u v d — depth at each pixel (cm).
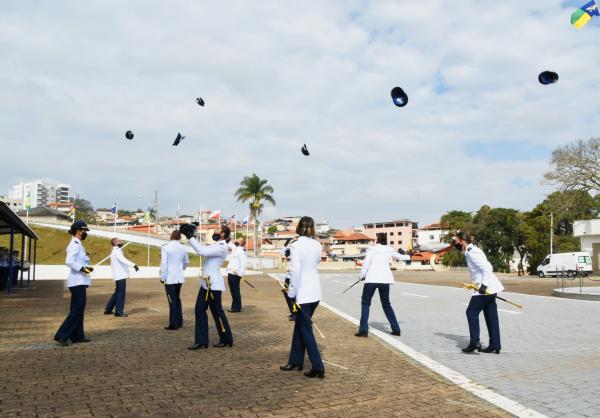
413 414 459
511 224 6519
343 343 845
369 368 653
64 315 1261
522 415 456
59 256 6612
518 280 3709
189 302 1695
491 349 762
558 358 721
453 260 7138
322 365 596
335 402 498
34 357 718
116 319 1185
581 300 1692
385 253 939
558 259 4288
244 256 1372
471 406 485
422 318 1198
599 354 748
